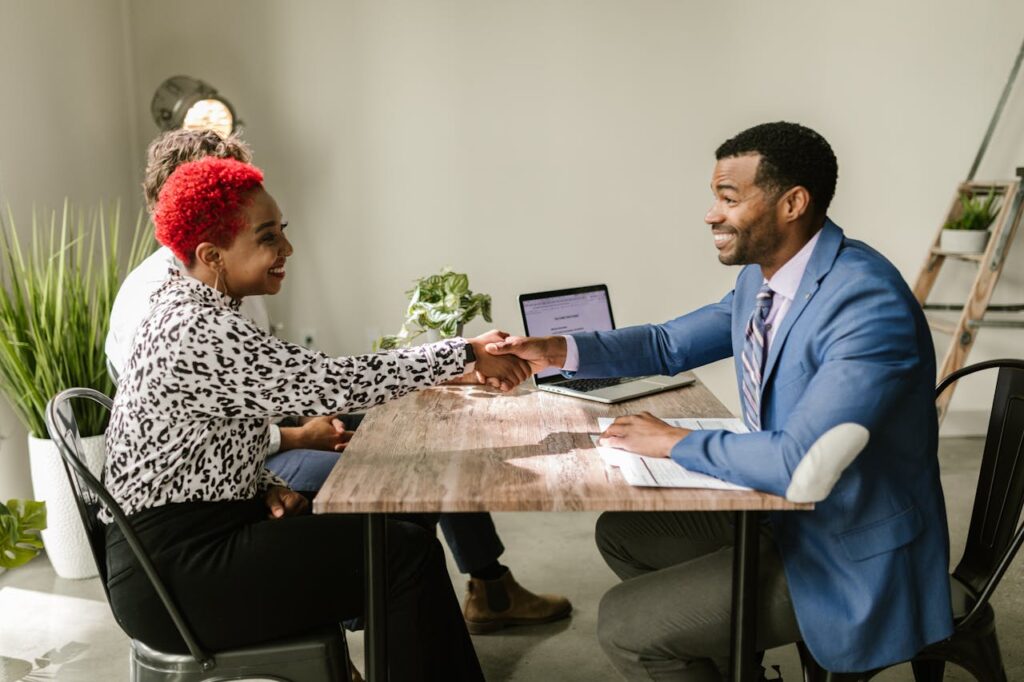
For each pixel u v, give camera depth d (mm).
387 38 3949
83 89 3543
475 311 2426
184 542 1623
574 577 2889
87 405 2781
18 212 3100
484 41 3949
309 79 3977
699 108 3998
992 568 1834
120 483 1645
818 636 1579
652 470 1611
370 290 4148
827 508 1588
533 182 4062
